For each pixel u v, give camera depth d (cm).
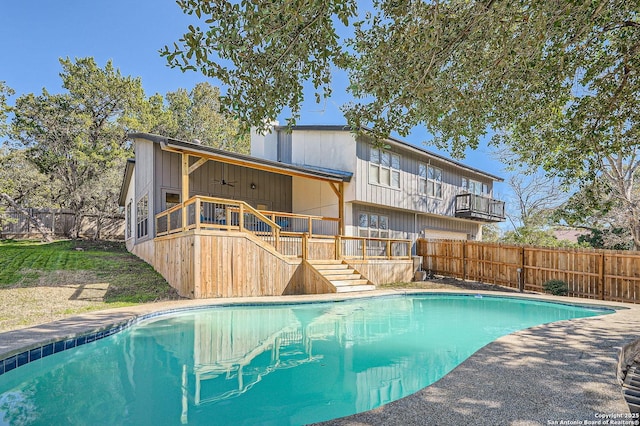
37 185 1842
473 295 1007
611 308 797
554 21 351
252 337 592
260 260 931
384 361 480
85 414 321
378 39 430
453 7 384
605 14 395
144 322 639
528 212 2116
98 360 470
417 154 1631
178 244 902
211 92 2856
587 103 470
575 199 626
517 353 397
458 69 447
